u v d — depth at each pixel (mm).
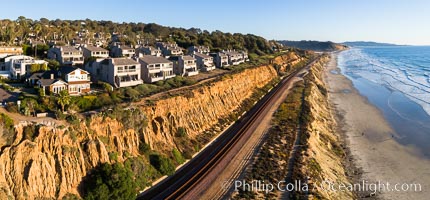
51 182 39812
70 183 41594
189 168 56219
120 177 44969
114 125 52188
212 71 121000
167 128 62750
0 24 120000
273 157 57406
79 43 122500
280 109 89625
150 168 52281
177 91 77125
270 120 79688
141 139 55906
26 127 41500
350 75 187875
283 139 66250
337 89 140750
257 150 60750
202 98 80250
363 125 88562
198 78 102312
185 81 91188
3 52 95062
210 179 49625
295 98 102438
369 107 108438
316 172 53281
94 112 52344
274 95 109062
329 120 91312
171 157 57688
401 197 52125
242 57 159125
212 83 90750
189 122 70438
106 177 44312
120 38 156250
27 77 72312
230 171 52281
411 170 61625
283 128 72562
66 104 52812
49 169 40094
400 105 110375
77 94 66312
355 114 99625
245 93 108000
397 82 157375
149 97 68750
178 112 68938
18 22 133375
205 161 58531
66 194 40375
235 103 95500
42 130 41875
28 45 105438
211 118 78438
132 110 56344
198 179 49656
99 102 60594
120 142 51344
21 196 36812
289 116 82375
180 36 191500
